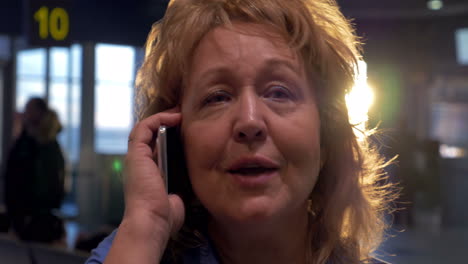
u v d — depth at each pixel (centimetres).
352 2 873
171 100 93
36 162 397
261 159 79
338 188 94
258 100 82
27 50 940
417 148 760
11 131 910
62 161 412
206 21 86
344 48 91
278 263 90
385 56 934
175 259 92
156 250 81
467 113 932
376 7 878
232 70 82
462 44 918
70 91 954
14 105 919
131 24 704
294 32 85
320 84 89
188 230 93
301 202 83
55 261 201
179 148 90
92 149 838
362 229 96
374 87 912
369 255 101
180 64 87
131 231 80
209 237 93
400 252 602
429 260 567
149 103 97
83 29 680
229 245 90
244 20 85
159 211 83
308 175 82
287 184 81
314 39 88
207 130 82
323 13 93
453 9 873
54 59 953
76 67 951
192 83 86
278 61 83
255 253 89
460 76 933
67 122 955
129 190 85
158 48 92
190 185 93
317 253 93
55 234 363
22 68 942
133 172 86
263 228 83
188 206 94
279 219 83
